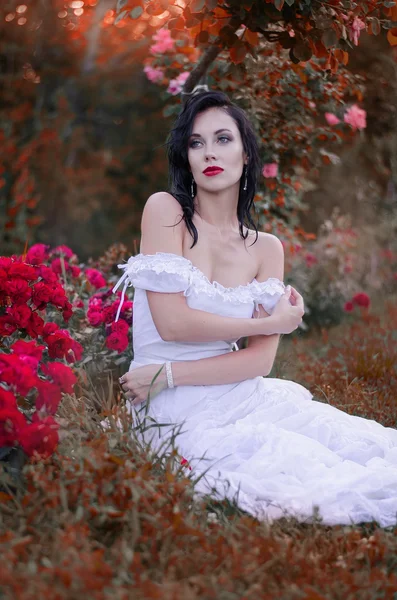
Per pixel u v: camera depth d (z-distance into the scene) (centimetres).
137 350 338
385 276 1009
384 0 400
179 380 321
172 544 240
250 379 336
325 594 228
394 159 923
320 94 555
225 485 287
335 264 897
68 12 765
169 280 313
